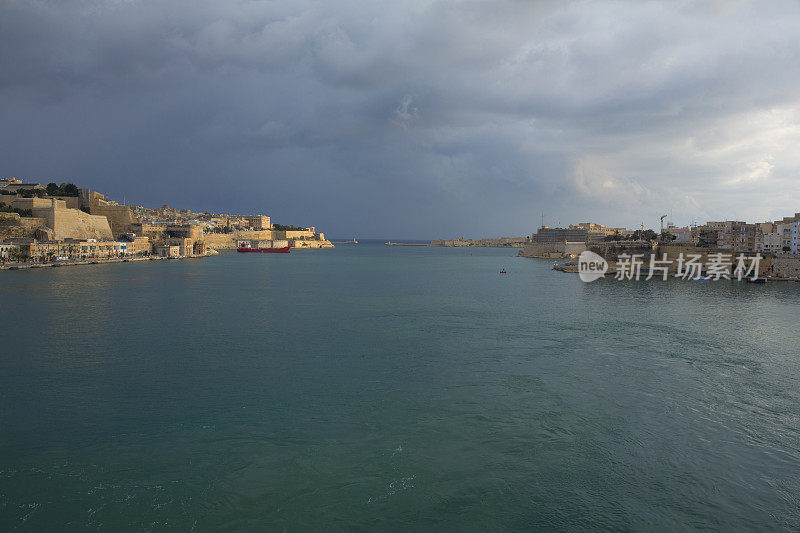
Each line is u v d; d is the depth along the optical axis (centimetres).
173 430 2647
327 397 3158
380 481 2172
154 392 3222
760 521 1919
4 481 2133
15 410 2894
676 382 3497
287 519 1908
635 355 4222
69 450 2414
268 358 4072
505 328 5412
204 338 4800
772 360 4081
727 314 6469
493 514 1942
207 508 1967
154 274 11856
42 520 1875
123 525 1858
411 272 14400
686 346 4559
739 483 2180
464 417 2852
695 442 2553
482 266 17725
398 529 1850
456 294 8700
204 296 7956
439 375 3631
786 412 2952
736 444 2541
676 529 1867
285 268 15250
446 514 1942
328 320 5869
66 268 12912
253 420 2786
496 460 2358
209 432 2627
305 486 2130
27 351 4200
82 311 6250
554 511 1966
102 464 2286
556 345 4584
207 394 3198
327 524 1880
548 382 3478
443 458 2373
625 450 2466
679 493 2100
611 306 7212
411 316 6197
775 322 5859
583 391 3300
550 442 2542
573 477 2216
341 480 2175
